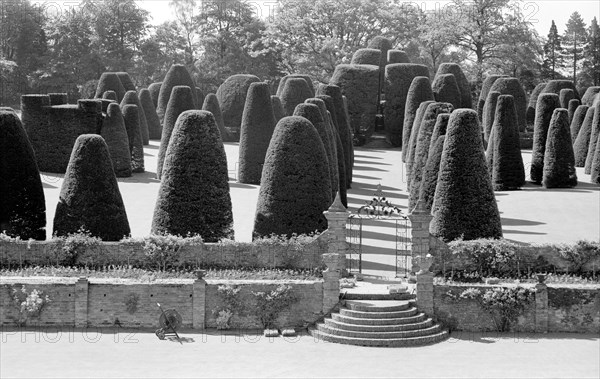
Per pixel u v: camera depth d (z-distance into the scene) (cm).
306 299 5534
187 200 6191
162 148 8881
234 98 11594
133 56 14875
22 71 14275
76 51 14275
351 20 14488
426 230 5847
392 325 5322
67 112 8975
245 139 8738
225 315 5522
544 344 5328
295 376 4747
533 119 12900
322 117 7400
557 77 17112
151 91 12512
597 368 4925
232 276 5734
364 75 11969
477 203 6225
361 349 5184
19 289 5475
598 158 9662
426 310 5512
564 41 17325
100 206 6175
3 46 14262
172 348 5162
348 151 8912
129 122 9231
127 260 5919
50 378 4678
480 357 5078
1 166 6234
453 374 4806
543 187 9588
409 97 10612
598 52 17175
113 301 5503
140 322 5512
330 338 5309
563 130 9525
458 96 11362
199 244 5916
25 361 4916
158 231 6209
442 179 6275
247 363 4934
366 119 11988
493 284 5678
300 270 5894
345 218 5834
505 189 9388
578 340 5412
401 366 4912
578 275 5888
